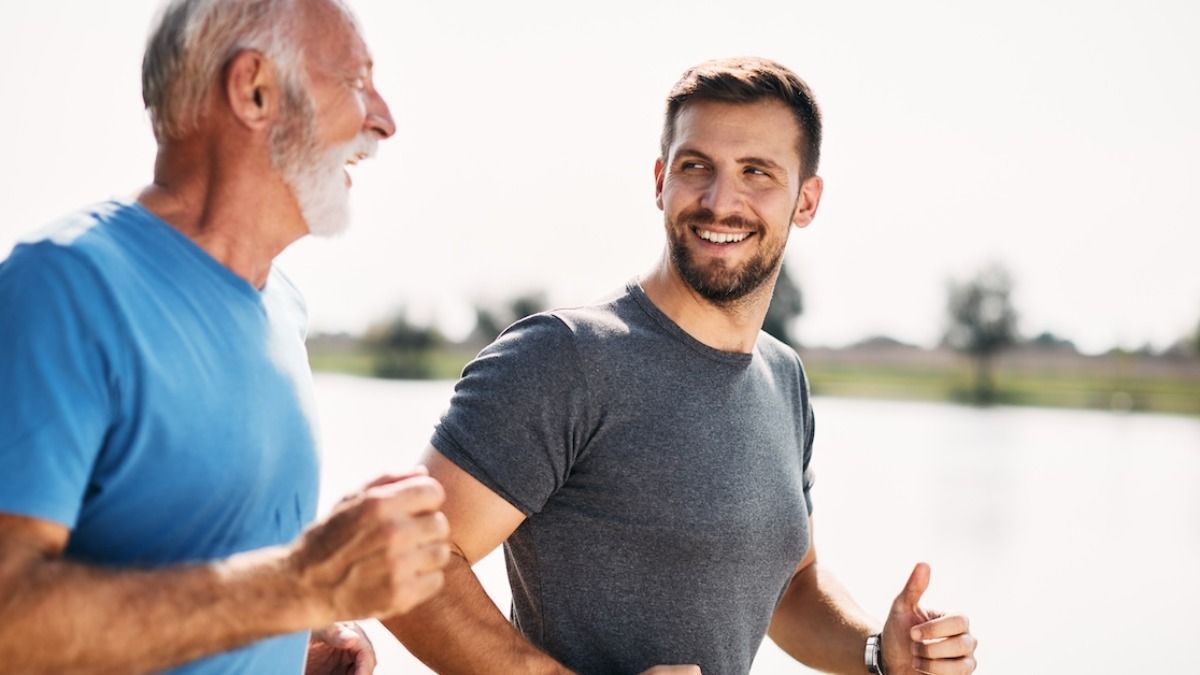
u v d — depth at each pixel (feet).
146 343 4.46
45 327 4.24
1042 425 86.43
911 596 7.11
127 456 4.43
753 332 6.90
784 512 6.79
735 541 6.47
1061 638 20.99
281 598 4.22
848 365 196.03
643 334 6.57
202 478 4.64
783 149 6.74
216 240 4.97
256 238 5.08
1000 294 178.29
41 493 4.09
